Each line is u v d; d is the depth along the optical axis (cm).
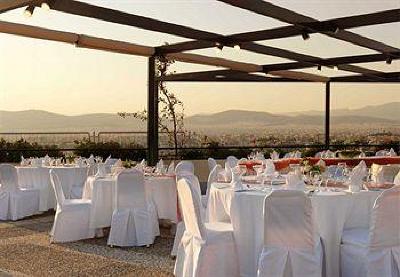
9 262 504
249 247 421
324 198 409
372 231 381
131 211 577
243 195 425
